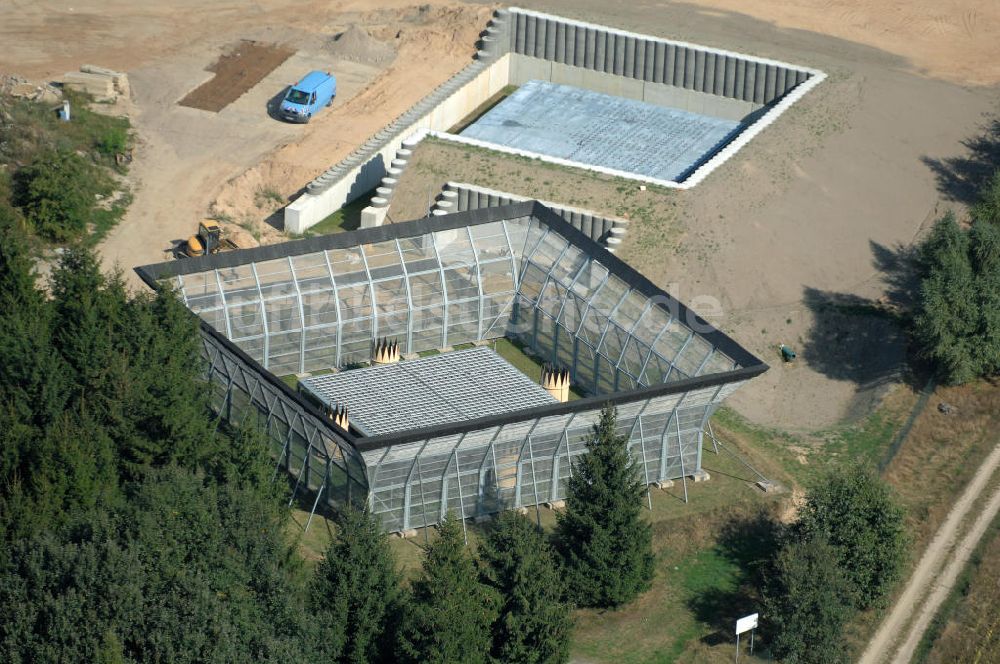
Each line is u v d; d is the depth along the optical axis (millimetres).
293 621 76625
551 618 79375
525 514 92625
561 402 90438
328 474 89562
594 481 85625
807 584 83062
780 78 133125
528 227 107562
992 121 127562
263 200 122250
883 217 117188
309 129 129500
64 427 86750
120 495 86312
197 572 76375
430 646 75875
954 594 88875
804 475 97062
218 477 86375
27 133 119812
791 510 94188
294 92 130375
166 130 128250
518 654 79062
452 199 118875
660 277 111750
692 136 132750
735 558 91312
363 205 123938
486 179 120438
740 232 114125
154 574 76375
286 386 88312
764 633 85750
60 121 125000
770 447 99812
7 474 86000
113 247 113562
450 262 105938
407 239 105438
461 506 91250
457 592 77000
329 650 76938
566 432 90875
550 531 91188
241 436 86062
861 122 125875
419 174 121812
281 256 102500
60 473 84750
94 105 130125
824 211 116812
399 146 127750
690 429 94812
